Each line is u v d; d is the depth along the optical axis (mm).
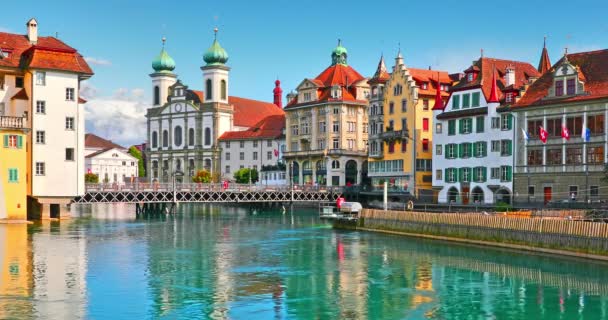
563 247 51062
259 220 94438
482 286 39656
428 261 49281
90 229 74250
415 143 108875
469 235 60094
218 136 171375
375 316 32594
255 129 167625
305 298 36312
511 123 85312
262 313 33031
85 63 85625
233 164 168250
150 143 185500
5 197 74938
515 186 83750
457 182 94188
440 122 97750
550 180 79062
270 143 161000
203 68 174375
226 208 134875
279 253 53844
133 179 167625
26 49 82625
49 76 80500
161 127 182625
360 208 80125
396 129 113438
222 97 174500
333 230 75750
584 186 75125
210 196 107875
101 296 36250
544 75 83938
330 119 136500
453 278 42219
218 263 48250
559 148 78125
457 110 95125
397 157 112750
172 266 46656
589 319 32188
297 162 144375
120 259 49562
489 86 92125
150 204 114250
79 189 83188
